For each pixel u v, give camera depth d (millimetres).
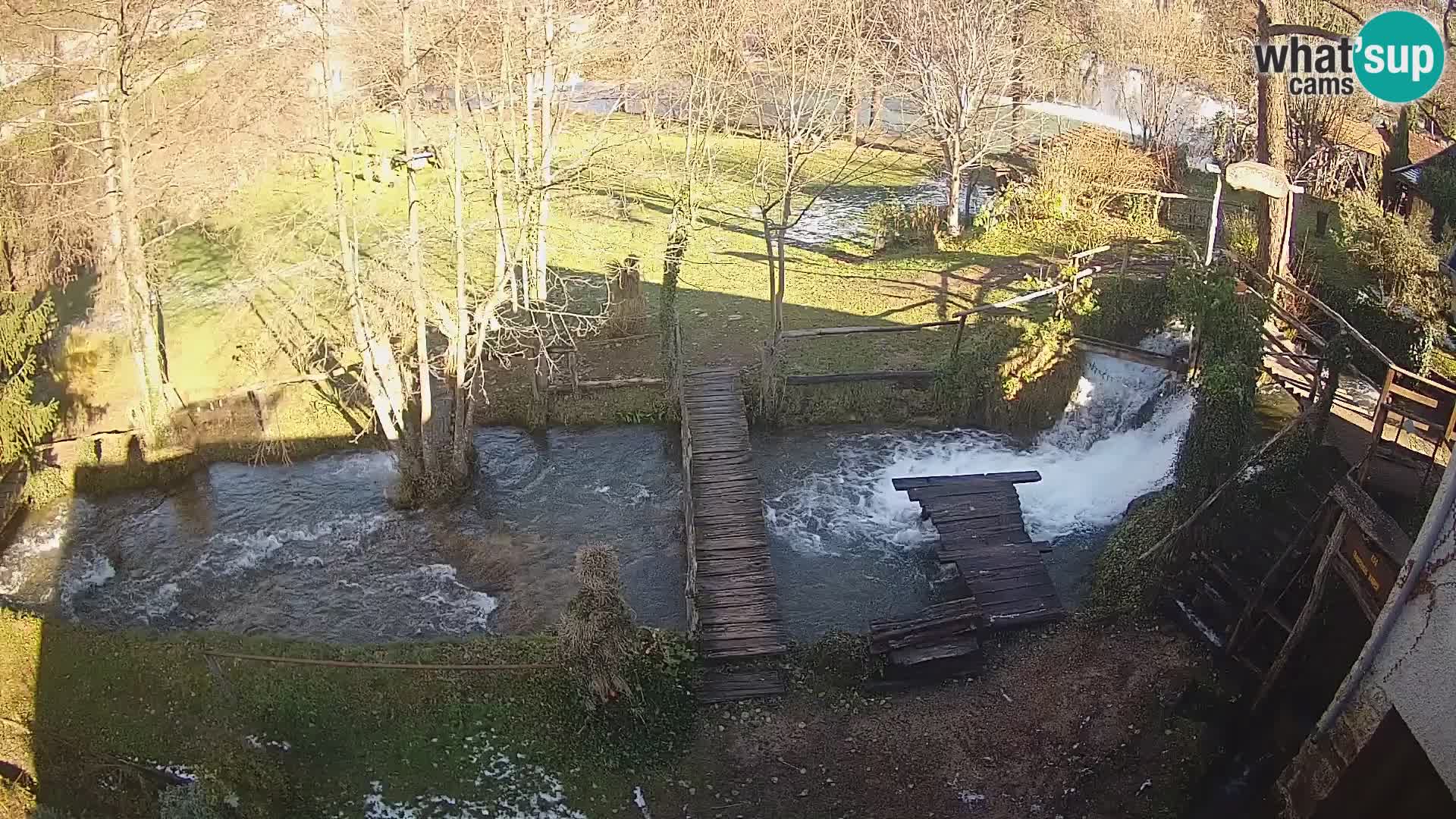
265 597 17562
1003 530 17438
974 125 31859
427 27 19562
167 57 23266
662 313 24891
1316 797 10922
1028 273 27438
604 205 32969
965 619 15305
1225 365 15438
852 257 29562
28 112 24094
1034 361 21062
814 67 31203
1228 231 26547
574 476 20547
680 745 13898
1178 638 15094
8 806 12891
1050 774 13266
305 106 24547
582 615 14102
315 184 31516
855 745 13883
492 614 17125
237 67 24766
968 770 13445
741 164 37219
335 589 17734
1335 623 13516
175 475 20312
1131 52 33875
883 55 35375
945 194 34312
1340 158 28766
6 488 19547
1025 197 31125
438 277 27031
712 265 29047
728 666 15133
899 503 19547
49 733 13883
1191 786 12852
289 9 26562
